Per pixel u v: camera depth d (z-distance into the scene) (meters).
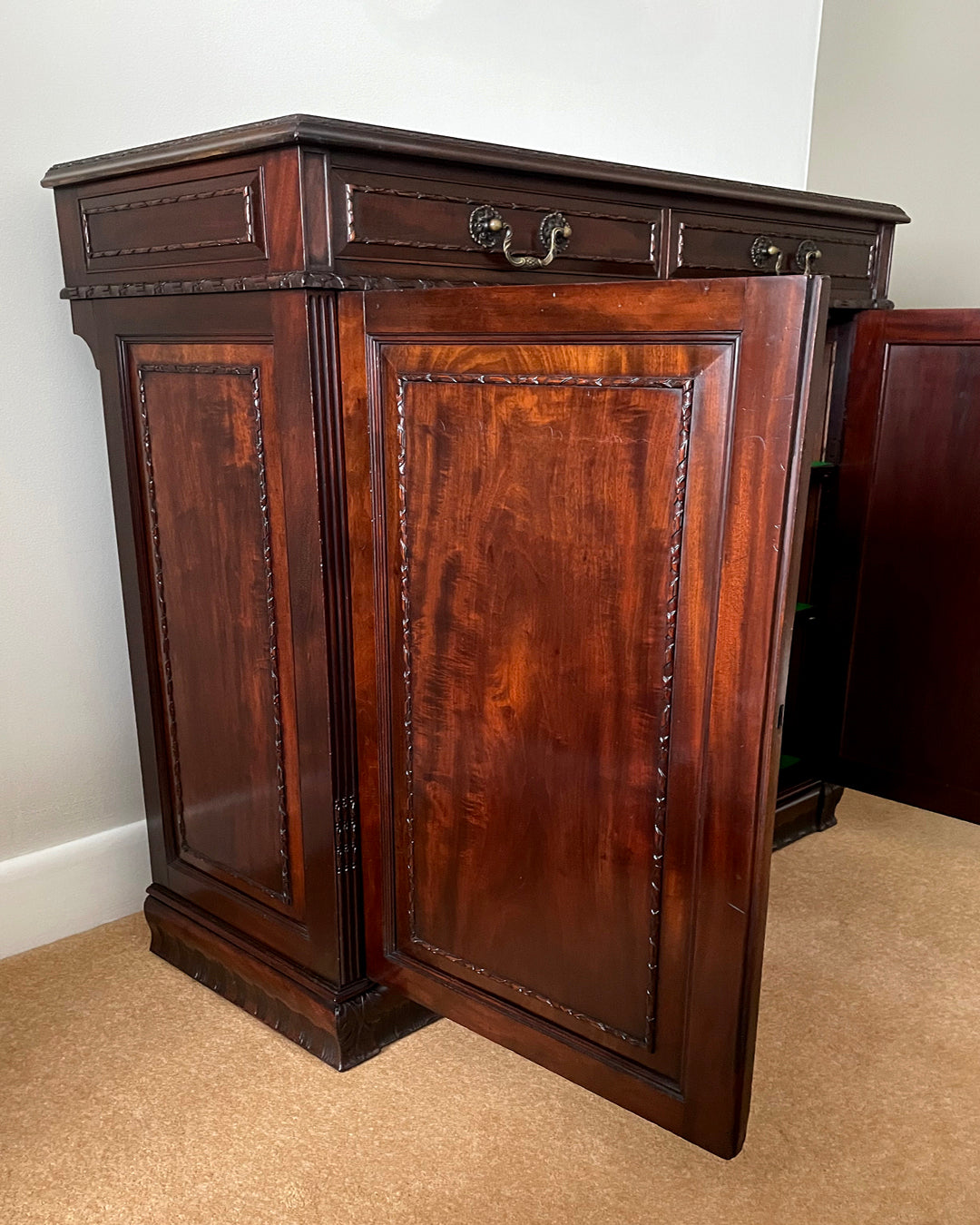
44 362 1.35
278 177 0.94
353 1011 1.18
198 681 1.28
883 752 1.80
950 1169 1.05
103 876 1.52
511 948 1.07
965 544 1.65
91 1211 0.99
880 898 1.59
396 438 1.02
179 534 1.24
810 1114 1.12
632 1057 0.99
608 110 1.94
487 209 1.07
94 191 1.17
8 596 1.38
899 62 2.11
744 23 2.13
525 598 0.96
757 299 0.75
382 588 1.07
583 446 0.88
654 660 0.88
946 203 2.08
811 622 1.83
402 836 1.14
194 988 1.36
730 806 0.85
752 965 0.88
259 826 1.24
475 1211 0.99
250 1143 1.08
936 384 1.63
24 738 1.42
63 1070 1.19
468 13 1.67
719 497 0.81
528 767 1.00
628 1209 0.99
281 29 1.47
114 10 1.31
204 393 1.13
